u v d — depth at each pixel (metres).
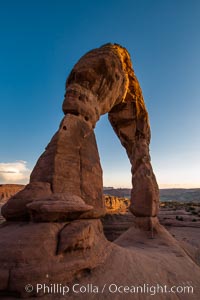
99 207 8.66
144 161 15.84
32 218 6.27
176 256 10.48
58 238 5.96
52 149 7.93
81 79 10.06
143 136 16.67
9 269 4.93
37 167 7.90
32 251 5.23
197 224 31.56
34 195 6.75
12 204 6.83
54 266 5.32
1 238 5.70
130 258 7.95
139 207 14.70
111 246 8.34
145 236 13.77
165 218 37.78
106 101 11.13
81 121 9.23
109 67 10.55
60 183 7.42
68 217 6.59
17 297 4.76
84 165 8.53
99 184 9.17
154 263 8.31
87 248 6.53
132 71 16.53
